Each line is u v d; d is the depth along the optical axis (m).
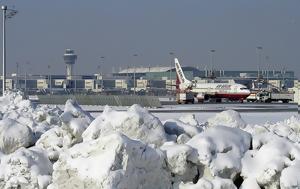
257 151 28.14
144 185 24.89
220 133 28.45
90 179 23.28
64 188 23.97
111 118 29.91
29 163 27.78
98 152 24.19
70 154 24.70
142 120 29.64
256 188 25.97
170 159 26.12
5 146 33.91
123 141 23.95
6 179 27.81
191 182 26.06
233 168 26.64
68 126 31.55
